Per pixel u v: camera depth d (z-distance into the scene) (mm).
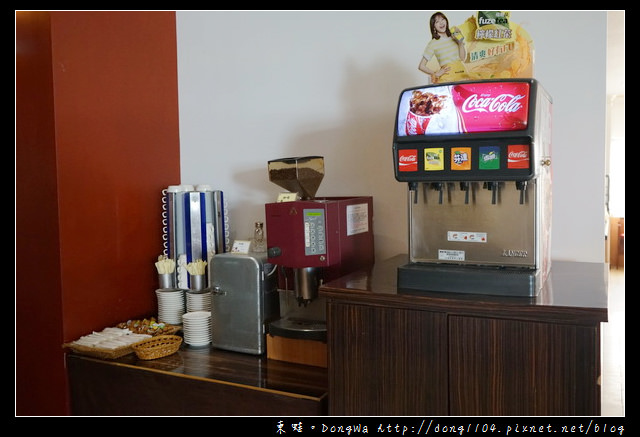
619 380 3650
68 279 2648
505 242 1910
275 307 2564
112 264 2873
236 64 3141
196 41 3240
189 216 2949
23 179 2691
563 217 2520
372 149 2836
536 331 1681
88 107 2748
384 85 2795
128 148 2973
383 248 2840
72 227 2668
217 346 2596
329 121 2930
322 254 2307
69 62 2654
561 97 2477
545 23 2480
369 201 2699
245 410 2146
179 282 2992
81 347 2557
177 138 3309
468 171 1837
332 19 2891
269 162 2627
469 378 1775
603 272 2207
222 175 3221
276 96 3053
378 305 1896
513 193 1883
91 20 2770
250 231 3168
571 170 2486
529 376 1697
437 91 1892
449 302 1777
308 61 2963
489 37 2125
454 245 1985
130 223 2977
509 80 1804
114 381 2467
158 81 3170
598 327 1611
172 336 2648
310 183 2607
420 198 2020
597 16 2396
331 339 1986
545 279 2049
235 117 3164
